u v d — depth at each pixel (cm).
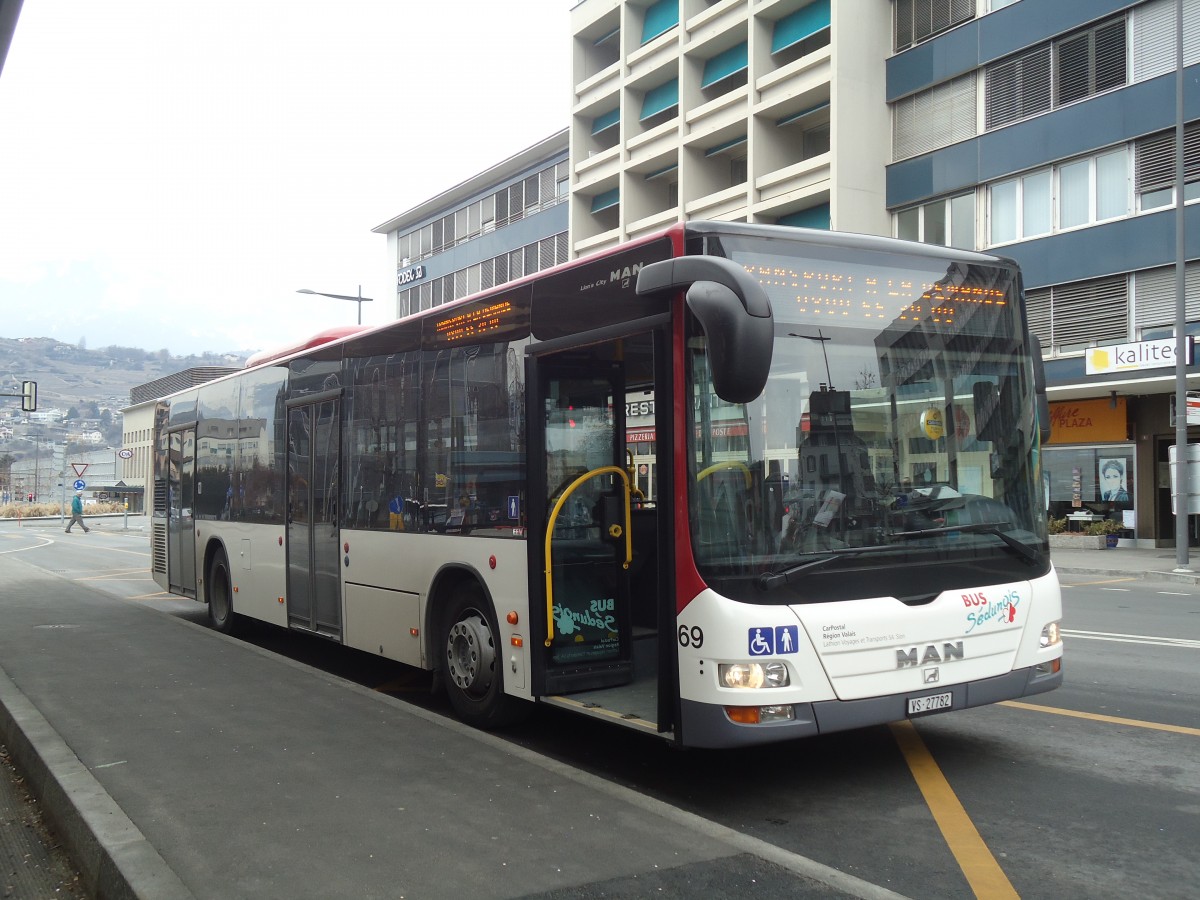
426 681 977
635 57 3812
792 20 3206
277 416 1101
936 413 600
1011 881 454
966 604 580
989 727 726
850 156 2923
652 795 593
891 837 513
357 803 514
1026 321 656
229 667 891
